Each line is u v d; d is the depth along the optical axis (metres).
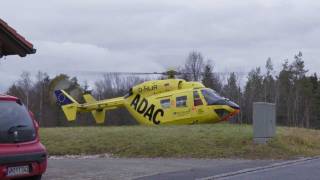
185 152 19.27
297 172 14.41
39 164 10.23
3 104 10.12
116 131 21.94
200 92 27.22
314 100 100.19
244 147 19.69
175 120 27.27
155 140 20.23
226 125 25.00
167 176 13.41
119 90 97.81
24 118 10.31
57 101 35.94
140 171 14.55
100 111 33.97
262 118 20.27
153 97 28.19
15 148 9.84
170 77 29.34
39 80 97.00
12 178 9.70
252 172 14.52
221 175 13.66
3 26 16.02
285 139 21.52
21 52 16.81
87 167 15.42
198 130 22.09
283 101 100.81
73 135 21.42
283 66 104.56
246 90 102.12
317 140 23.55
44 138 21.05
